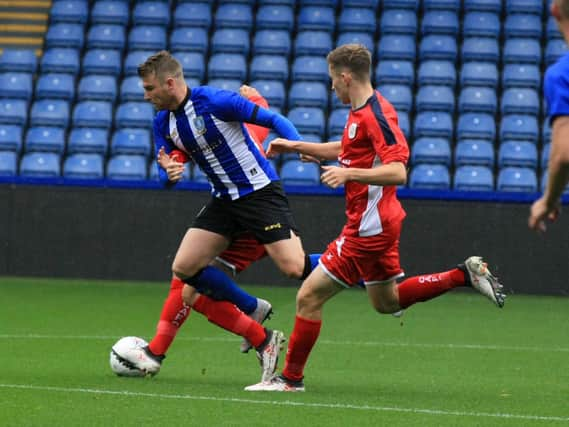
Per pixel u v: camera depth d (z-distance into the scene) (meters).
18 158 58.12
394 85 60.31
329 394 22.03
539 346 31.97
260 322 23.42
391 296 24.16
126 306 42.03
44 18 66.31
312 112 58.28
